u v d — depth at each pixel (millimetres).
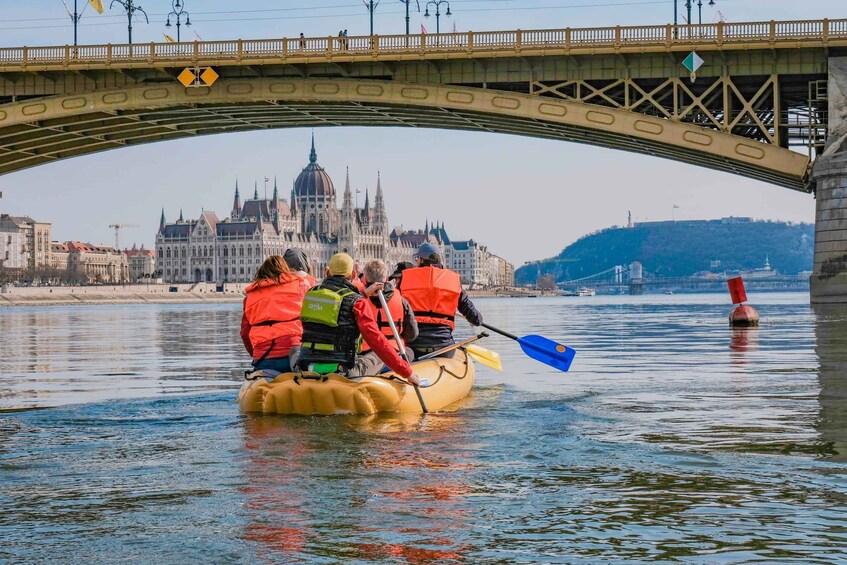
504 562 6312
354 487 8383
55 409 13891
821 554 6426
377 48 62156
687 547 6598
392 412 12836
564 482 8547
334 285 13039
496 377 18703
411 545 6668
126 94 66312
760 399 14641
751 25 57594
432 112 67000
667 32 58500
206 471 9148
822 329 36125
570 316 71312
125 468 9344
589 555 6441
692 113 68812
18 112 67375
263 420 12375
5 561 6426
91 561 6410
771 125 61312
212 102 66125
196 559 6418
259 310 13836
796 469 9109
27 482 8750
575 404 14070
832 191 56844
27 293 186750
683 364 21688
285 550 6582
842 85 56969
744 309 41625
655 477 8758
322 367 12992
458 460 9570
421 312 15297
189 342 35719
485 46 60812
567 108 60469
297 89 64312
